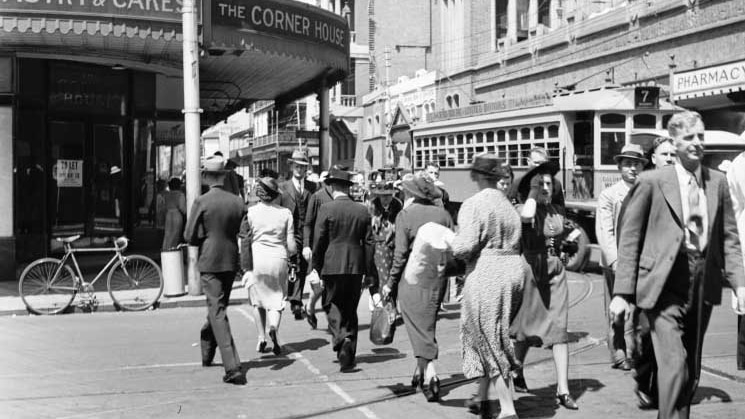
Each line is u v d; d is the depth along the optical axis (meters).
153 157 20.53
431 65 58.41
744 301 5.64
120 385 8.23
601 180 19.89
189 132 14.05
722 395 7.39
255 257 9.45
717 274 5.66
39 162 18.25
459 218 6.50
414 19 64.12
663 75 29.56
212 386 8.19
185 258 18.80
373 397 7.70
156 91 21.44
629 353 8.47
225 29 16.42
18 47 15.59
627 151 8.25
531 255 7.28
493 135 24.30
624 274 5.70
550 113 21.20
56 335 11.09
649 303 5.56
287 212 9.59
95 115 19.30
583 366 8.82
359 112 63.88
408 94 56.09
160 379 8.48
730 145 17.66
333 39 19.47
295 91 25.58
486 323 6.38
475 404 7.11
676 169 5.70
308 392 7.93
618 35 32.75
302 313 12.42
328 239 8.74
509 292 6.43
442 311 13.03
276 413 7.17
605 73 33.66
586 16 36.12
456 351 9.84
